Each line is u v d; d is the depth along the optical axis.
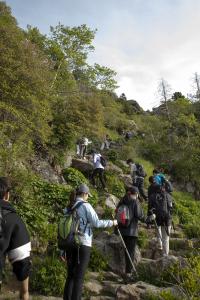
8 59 12.31
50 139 15.84
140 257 8.66
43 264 7.36
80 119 18.73
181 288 6.29
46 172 14.16
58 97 18.19
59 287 6.86
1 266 3.62
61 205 11.02
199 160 27.20
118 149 27.92
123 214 7.77
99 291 7.20
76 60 21.11
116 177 17.91
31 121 13.00
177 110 40.47
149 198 9.62
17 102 12.77
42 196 10.91
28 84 12.95
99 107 20.69
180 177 27.03
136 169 16.12
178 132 33.84
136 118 46.34
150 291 6.75
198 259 7.62
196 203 19.66
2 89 12.36
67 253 6.14
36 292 6.84
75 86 21.59
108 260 8.43
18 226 3.80
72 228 5.98
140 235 10.10
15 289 6.83
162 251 9.22
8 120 12.27
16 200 9.30
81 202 6.22
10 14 16.38
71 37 21.20
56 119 17.22
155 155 30.06
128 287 6.88
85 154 20.44
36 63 13.64
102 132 21.59
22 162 11.21
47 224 9.08
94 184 16.28
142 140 33.47
